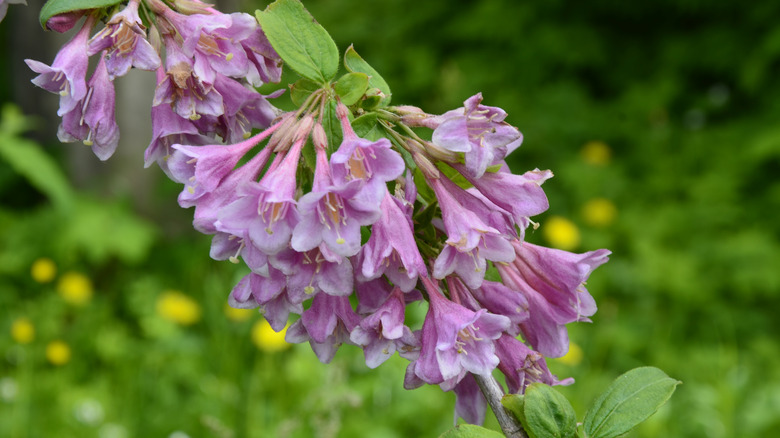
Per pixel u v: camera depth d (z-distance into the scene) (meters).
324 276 1.12
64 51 1.29
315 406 3.72
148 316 5.24
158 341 4.96
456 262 1.20
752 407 4.29
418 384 1.24
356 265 1.17
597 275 6.08
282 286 1.16
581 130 7.72
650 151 7.59
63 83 1.33
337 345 1.29
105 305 5.43
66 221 6.29
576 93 7.95
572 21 8.40
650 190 7.22
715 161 7.41
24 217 6.79
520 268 1.37
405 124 1.26
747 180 7.30
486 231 1.19
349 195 1.08
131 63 1.21
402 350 1.23
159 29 1.26
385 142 1.10
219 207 1.20
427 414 4.15
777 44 7.26
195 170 1.20
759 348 5.51
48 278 5.65
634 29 8.42
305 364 4.15
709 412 4.18
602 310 5.57
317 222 1.08
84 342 4.96
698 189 7.05
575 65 8.34
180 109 1.25
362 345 1.22
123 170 6.96
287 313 1.20
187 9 1.28
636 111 7.82
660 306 6.19
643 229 6.70
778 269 6.36
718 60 7.82
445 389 1.24
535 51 8.20
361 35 9.09
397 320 1.21
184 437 3.93
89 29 1.31
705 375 4.96
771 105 7.70
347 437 3.90
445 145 1.16
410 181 1.27
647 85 8.02
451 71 7.85
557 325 1.35
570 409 1.18
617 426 1.19
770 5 7.63
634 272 6.16
